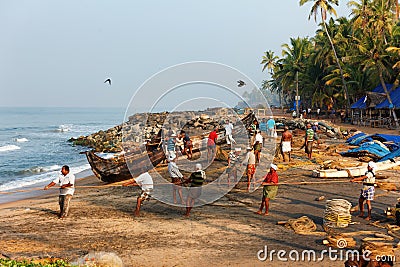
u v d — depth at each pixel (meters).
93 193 17.41
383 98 47.59
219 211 13.54
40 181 25.30
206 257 9.41
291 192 16.12
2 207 16.23
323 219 11.83
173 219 12.68
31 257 9.37
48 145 53.28
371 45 49.19
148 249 10.02
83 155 41.59
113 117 163.25
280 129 40.84
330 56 62.00
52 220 13.00
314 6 54.31
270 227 11.69
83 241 10.73
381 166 20.67
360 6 53.00
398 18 55.75
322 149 28.69
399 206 11.47
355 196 15.39
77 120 134.50
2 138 64.81
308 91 71.94
